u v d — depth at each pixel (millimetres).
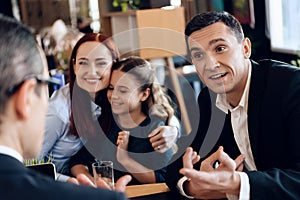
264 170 1839
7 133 1004
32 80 1008
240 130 1862
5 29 1005
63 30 4250
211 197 1742
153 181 1897
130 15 3824
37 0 5934
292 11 4539
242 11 4891
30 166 1755
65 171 2023
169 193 1825
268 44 4793
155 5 3953
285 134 1779
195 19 1785
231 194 1612
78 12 5824
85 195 964
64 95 1997
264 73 1849
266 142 1805
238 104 1854
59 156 2023
